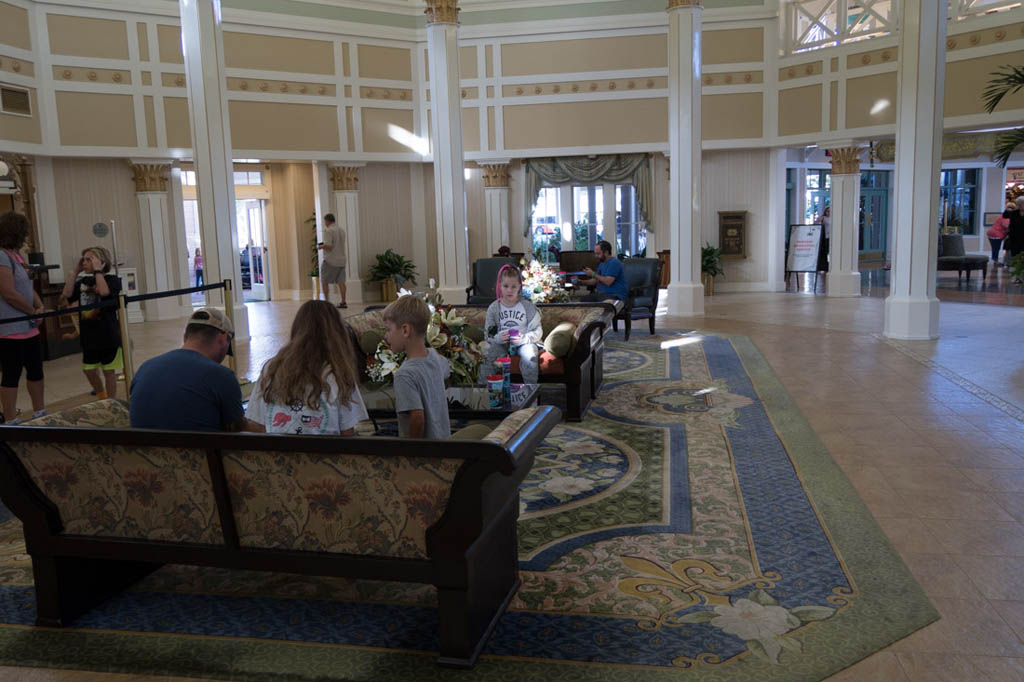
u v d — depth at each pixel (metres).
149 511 2.81
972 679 2.45
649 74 14.80
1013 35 11.16
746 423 5.62
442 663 2.57
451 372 5.27
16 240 5.50
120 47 12.83
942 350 8.35
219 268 10.03
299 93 14.49
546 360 5.78
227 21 13.68
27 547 2.90
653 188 15.50
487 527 2.58
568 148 15.23
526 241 16.03
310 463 2.59
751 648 2.64
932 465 4.57
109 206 13.29
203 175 9.91
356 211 15.52
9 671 2.64
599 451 5.04
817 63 13.79
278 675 2.57
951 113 11.98
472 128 15.48
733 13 14.37
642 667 2.54
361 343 5.89
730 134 14.73
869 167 19.70
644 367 7.93
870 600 2.96
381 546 2.63
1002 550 3.39
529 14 14.96
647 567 3.29
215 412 3.07
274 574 3.37
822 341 9.23
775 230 15.37
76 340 10.08
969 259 16.05
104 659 2.70
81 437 2.71
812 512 3.87
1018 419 5.53
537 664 2.58
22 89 11.80
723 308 12.95
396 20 15.26
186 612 3.03
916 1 8.59
